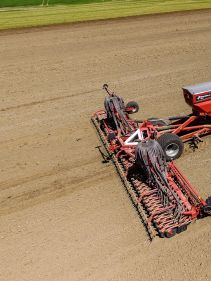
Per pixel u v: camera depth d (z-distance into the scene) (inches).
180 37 1301.7
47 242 494.3
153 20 1514.5
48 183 609.3
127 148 603.8
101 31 1401.3
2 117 831.7
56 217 535.5
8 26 1470.2
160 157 535.2
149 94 902.4
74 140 729.6
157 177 524.4
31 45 1279.5
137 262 458.3
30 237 503.2
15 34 1390.3
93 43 1279.5
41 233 509.0
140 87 942.4
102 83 976.9
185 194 531.2
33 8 1707.7
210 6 1689.2
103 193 577.3
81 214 537.6
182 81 964.0
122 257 466.0
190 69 1037.2
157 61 1106.1
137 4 1770.4
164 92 908.0
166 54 1156.5
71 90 944.9
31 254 478.3
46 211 547.8
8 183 615.5
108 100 692.1
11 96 929.5
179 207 483.8
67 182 609.0
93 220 525.3
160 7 1706.4
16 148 715.4
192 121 673.0
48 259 469.7
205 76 987.3
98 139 727.1
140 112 818.2
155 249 473.7
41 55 1190.3
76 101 887.1
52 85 979.3
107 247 481.1
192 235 490.0
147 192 526.6
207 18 1508.4
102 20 1533.0
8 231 514.9
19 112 850.8
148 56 1146.7
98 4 1777.8
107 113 711.1
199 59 1104.8
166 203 500.4
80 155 679.7
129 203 551.8
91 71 1056.8
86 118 808.3
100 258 466.9
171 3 1769.2
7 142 735.7
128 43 1267.2
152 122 674.8
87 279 441.4
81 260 466.0
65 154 685.9
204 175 602.9
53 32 1402.6
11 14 1624.0
